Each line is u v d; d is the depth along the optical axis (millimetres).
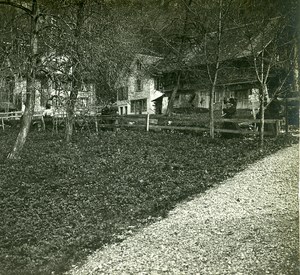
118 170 17203
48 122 33438
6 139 28266
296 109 22016
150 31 32531
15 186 15742
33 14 19797
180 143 21562
